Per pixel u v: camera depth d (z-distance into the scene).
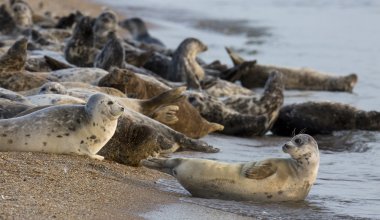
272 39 105.25
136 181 30.55
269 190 29.36
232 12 130.25
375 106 61.03
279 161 29.84
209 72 70.69
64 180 27.58
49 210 23.77
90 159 31.72
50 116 31.80
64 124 31.72
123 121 33.84
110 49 56.78
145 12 129.12
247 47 98.75
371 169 38.16
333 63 85.50
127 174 31.45
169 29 115.50
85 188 27.22
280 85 53.06
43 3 116.38
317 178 35.66
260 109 52.12
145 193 28.34
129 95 46.31
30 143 31.20
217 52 94.94
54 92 40.44
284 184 29.42
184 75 65.06
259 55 92.56
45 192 25.77
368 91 70.38
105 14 73.19
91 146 31.94
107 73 49.78
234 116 49.56
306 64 84.94
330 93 69.38
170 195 29.14
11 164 28.27
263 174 29.27
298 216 27.86
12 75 46.44
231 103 52.34
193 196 29.91
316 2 134.88
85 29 60.97
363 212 29.22
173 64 65.75
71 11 116.25
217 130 48.84
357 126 50.66
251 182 29.34
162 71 66.31
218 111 49.69
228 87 61.84
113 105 31.80
